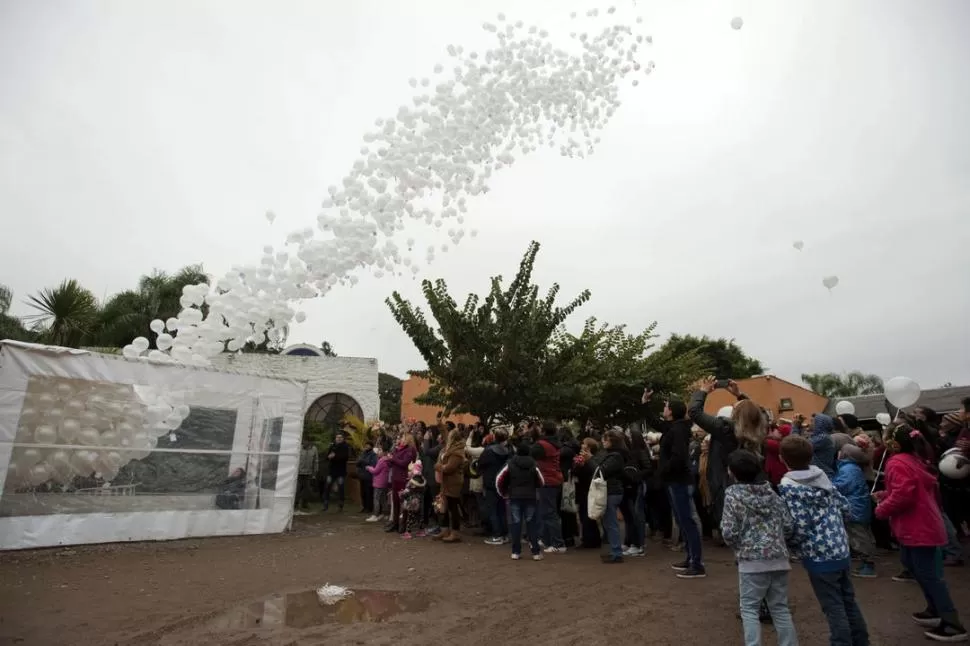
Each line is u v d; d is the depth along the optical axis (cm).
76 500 743
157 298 1848
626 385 1519
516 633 428
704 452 793
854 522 594
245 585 570
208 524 843
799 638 412
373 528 985
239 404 902
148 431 802
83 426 754
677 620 453
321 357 1752
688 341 3191
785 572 350
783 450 375
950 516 667
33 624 436
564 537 827
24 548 693
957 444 601
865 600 507
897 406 636
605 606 493
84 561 658
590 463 742
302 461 1314
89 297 1380
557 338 1588
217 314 803
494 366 1165
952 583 557
